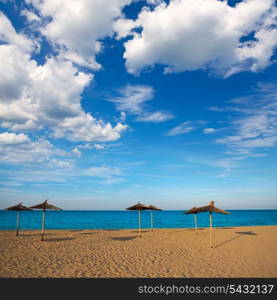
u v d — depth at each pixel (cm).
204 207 1193
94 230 2012
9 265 784
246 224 3800
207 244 1266
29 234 1638
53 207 1332
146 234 1725
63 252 1012
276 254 1018
